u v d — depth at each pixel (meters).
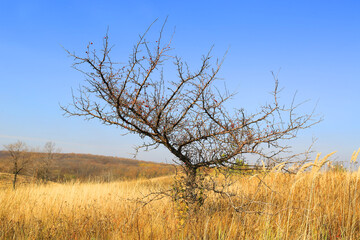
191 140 4.84
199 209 4.71
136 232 4.31
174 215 4.88
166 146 4.85
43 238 4.52
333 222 4.28
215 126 4.81
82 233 4.74
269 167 4.77
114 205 6.34
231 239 3.85
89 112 4.75
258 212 4.21
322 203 4.83
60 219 4.97
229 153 4.79
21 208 5.93
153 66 4.20
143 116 4.62
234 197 5.49
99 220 4.98
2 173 17.27
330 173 5.75
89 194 7.74
